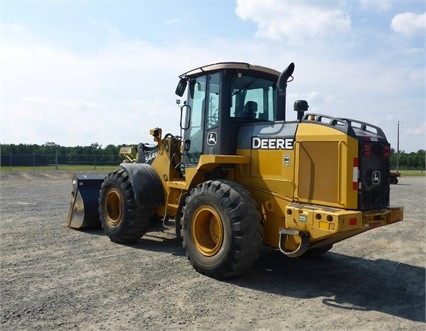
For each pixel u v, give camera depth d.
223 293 4.88
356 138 4.79
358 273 5.89
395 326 4.05
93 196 8.50
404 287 5.28
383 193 5.14
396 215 5.23
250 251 5.13
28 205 12.22
